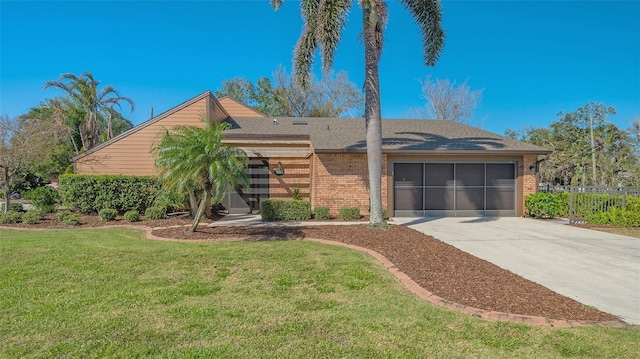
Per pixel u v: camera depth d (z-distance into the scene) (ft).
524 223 43.91
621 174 95.20
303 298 16.88
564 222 44.78
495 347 12.19
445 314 14.98
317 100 132.67
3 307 15.43
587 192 44.78
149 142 53.26
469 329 13.55
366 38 36.68
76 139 115.85
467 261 24.08
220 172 30.17
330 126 62.44
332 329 13.52
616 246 30.37
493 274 21.08
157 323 13.91
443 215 49.70
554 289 18.81
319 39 33.68
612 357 11.54
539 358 11.50
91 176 48.14
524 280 20.06
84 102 94.58
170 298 16.69
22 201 82.89
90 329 13.28
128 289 17.97
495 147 48.73
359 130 59.31
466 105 118.32
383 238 31.68
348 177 47.65
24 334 12.84
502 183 50.31
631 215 40.70
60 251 26.68
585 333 13.29
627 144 96.53
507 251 28.27
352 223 42.16
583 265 23.97
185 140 31.63
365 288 18.35
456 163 50.01
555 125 124.36
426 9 39.68
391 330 13.46
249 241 31.07
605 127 109.19
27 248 27.84
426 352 11.82
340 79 132.67
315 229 36.78
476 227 40.57
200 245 29.27
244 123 63.62
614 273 22.03
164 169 34.17
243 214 53.06
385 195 48.42
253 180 55.57
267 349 11.93
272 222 43.32
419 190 49.62
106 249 27.55
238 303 16.17
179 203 46.85
